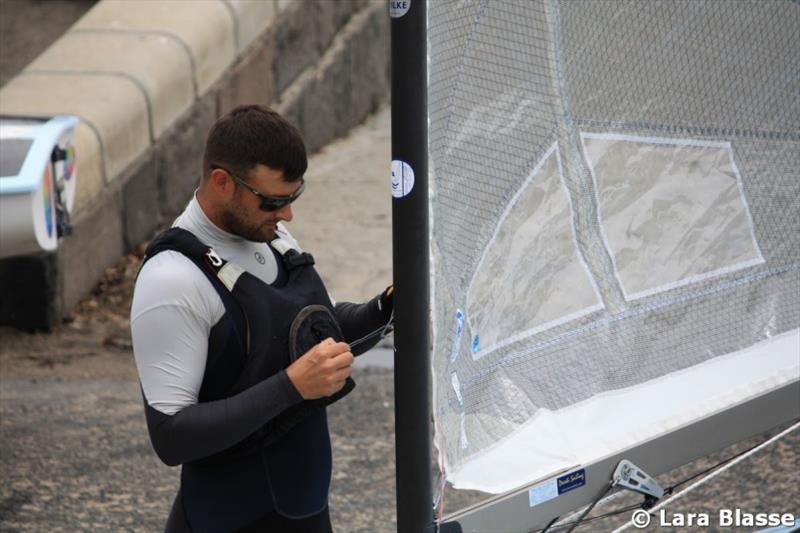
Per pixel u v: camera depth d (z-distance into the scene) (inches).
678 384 405.1
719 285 417.4
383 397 874.1
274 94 1514.5
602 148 375.6
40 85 1215.6
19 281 1066.7
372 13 1761.8
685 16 385.4
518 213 360.2
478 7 334.6
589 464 370.0
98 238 1161.4
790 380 420.8
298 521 404.5
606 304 390.6
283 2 1513.3
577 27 361.4
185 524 401.4
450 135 333.7
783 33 410.3
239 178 370.6
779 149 420.5
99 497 714.8
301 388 361.4
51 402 881.5
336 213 1387.8
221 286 376.2
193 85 1327.5
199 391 381.4
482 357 359.9
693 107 394.9
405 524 341.1
